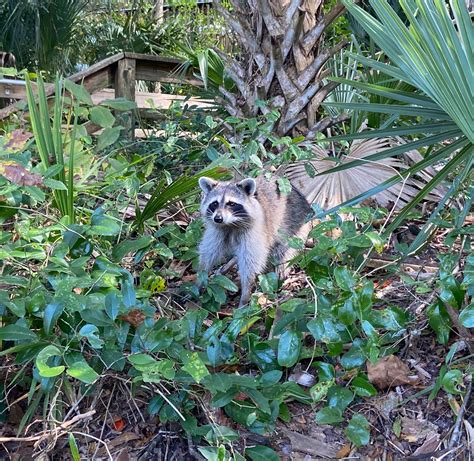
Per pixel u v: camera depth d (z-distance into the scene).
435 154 1.25
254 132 1.75
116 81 2.30
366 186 1.69
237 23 1.83
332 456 1.02
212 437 0.97
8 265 1.22
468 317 1.02
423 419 1.08
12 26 3.23
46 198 1.47
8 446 1.06
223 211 1.45
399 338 1.23
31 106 1.30
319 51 1.84
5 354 1.07
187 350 1.01
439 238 1.64
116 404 1.12
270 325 1.25
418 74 1.12
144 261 1.53
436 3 1.04
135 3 3.87
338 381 1.13
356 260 1.36
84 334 0.98
